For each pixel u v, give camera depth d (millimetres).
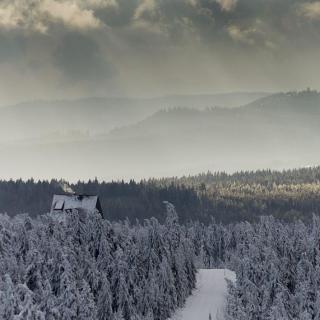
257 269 171875
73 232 165250
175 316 188750
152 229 199125
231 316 153125
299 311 157625
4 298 110188
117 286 162750
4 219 147500
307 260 174125
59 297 127000
